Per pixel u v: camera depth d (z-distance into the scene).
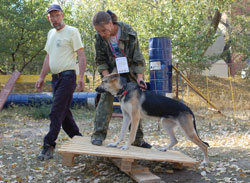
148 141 6.30
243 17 18.19
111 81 4.11
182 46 12.53
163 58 7.67
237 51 18.30
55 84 4.82
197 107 10.69
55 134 4.73
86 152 3.67
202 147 4.29
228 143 5.91
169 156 3.91
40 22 12.77
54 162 4.58
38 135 6.64
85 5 16.28
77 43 4.75
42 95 10.84
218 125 8.12
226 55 19.81
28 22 12.77
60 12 4.70
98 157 4.84
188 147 5.59
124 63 4.23
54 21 4.68
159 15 12.85
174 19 12.41
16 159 4.76
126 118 4.26
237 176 3.86
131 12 14.59
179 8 12.76
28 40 13.52
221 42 21.92
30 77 11.07
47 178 3.98
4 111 9.91
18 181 3.83
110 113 4.41
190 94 12.67
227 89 13.01
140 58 4.35
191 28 12.41
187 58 12.16
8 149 5.30
